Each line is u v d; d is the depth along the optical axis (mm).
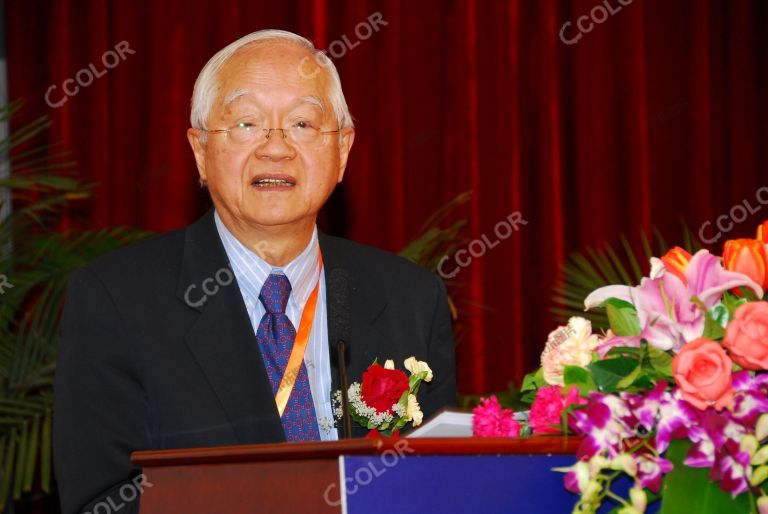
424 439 2518
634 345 2756
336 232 8453
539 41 8969
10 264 6523
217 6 8219
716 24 9453
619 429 2578
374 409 3576
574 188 9062
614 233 9078
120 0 8133
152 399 3750
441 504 2518
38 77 8008
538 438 2594
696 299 2678
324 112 4020
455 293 8125
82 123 8047
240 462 2639
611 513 2604
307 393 3879
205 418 3711
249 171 3918
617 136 9148
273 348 3945
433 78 8680
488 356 8695
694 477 2617
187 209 8109
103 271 3984
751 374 2688
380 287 4340
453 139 8719
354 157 8484
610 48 9117
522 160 8875
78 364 3807
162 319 3879
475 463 2564
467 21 8773
